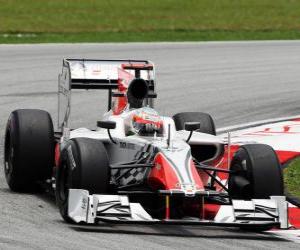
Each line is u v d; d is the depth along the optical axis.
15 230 30.64
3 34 110.75
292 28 129.38
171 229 32.41
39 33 113.56
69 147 32.66
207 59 93.88
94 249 28.09
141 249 28.44
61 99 40.50
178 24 128.25
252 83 77.88
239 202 31.62
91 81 39.72
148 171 32.53
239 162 33.53
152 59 92.50
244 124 58.09
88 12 136.12
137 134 34.25
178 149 32.28
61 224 31.98
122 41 109.19
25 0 144.88
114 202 30.59
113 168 32.12
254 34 122.31
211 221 30.84
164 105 65.25
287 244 30.84
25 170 37.25
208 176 35.78
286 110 64.25
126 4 146.62
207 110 63.47
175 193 30.48
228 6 149.75
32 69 82.94
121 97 36.38
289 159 47.44
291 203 38.31
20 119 37.50
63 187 33.00
